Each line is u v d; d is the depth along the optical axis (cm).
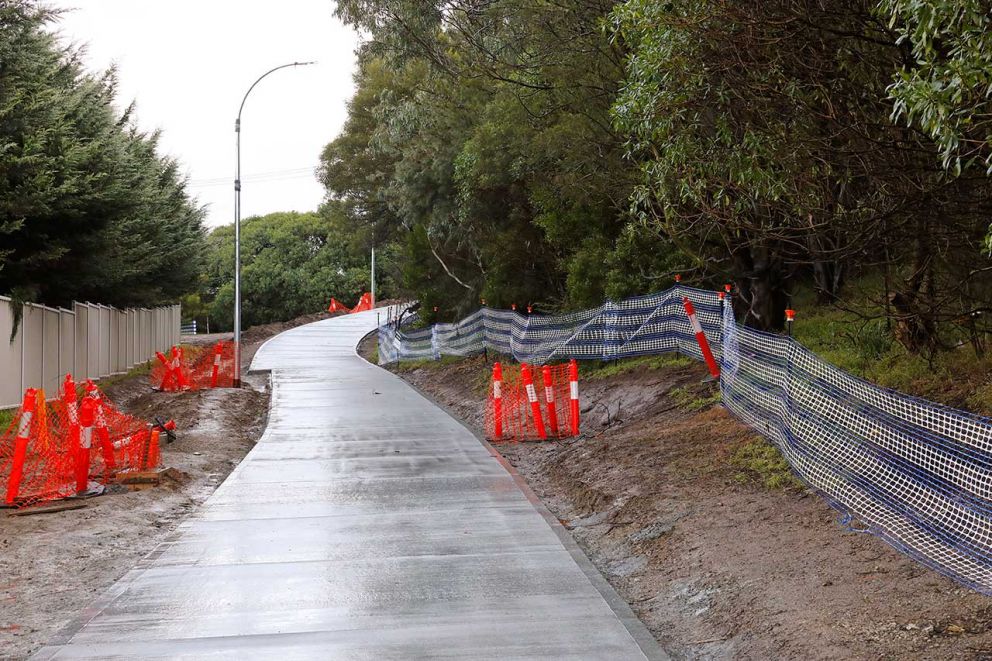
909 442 759
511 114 2205
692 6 924
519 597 736
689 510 938
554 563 842
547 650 611
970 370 1038
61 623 714
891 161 938
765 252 1656
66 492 1173
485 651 609
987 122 672
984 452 670
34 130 2211
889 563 685
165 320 5053
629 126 1061
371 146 4756
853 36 895
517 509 1092
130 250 3017
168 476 1315
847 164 991
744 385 1207
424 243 3841
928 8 635
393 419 2052
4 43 2053
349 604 721
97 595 792
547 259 2817
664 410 1470
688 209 1181
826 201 1008
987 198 927
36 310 2395
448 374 2986
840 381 873
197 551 895
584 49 1859
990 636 537
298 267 9938
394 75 4375
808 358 945
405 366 3731
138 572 819
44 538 971
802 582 688
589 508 1088
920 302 1074
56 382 2597
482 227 3130
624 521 988
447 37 2755
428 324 3862
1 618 725
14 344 2198
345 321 7512
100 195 2389
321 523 1020
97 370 3225
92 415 1191
